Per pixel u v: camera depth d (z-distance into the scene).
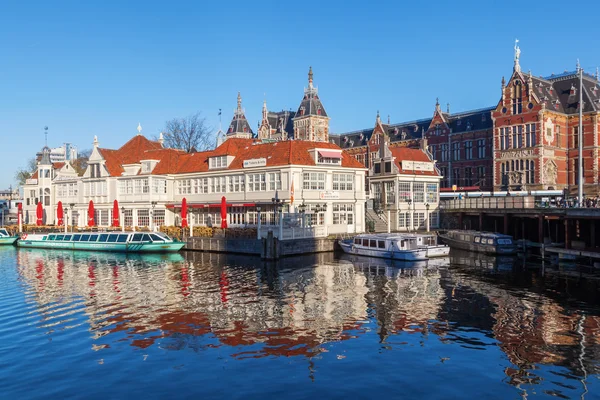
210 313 25.22
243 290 30.69
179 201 61.84
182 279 34.66
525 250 47.19
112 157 66.94
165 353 19.47
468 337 21.22
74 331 22.45
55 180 73.00
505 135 71.44
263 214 52.50
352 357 18.91
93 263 44.03
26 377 17.34
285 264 41.38
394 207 60.84
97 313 25.55
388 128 97.62
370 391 15.99
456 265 40.50
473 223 60.12
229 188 56.38
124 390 16.20
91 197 67.12
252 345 20.31
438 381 16.73
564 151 69.69
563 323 23.12
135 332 22.19
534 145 67.38
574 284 31.78
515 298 28.09
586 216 39.25
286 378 17.02
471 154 82.12
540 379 16.89
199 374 17.41
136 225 62.03
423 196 63.03
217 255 47.66
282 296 28.94
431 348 19.86
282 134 106.62
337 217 54.06
